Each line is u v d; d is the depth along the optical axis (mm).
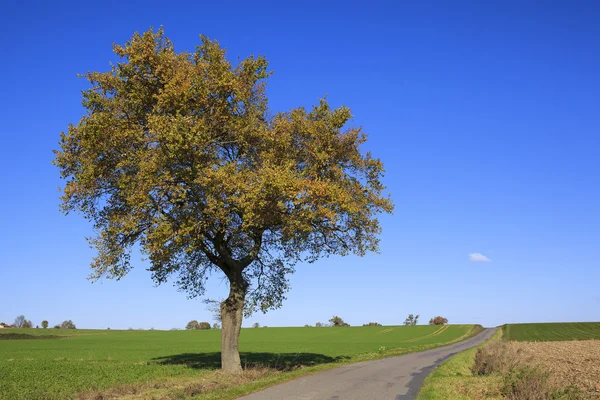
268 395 17047
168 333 129625
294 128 26828
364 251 29734
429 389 18875
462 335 101562
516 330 115375
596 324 127000
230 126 25219
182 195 22641
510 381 17547
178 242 22406
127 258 25594
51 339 105562
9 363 39812
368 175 29734
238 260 27281
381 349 51531
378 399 16594
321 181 24844
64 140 24219
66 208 25297
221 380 21734
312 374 24656
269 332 122188
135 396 18312
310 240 28906
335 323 165375
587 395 18203
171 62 24656
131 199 22469
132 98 24688
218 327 168250
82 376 27953
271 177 22359
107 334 127438
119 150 24156
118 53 24750
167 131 22266
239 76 26609
